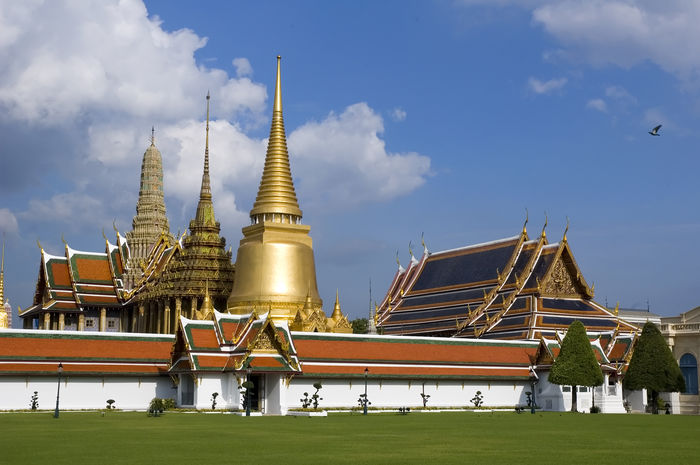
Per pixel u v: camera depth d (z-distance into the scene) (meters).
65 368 84.56
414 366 96.75
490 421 72.12
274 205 120.19
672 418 82.12
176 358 89.00
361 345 96.00
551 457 39.22
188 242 131.50
